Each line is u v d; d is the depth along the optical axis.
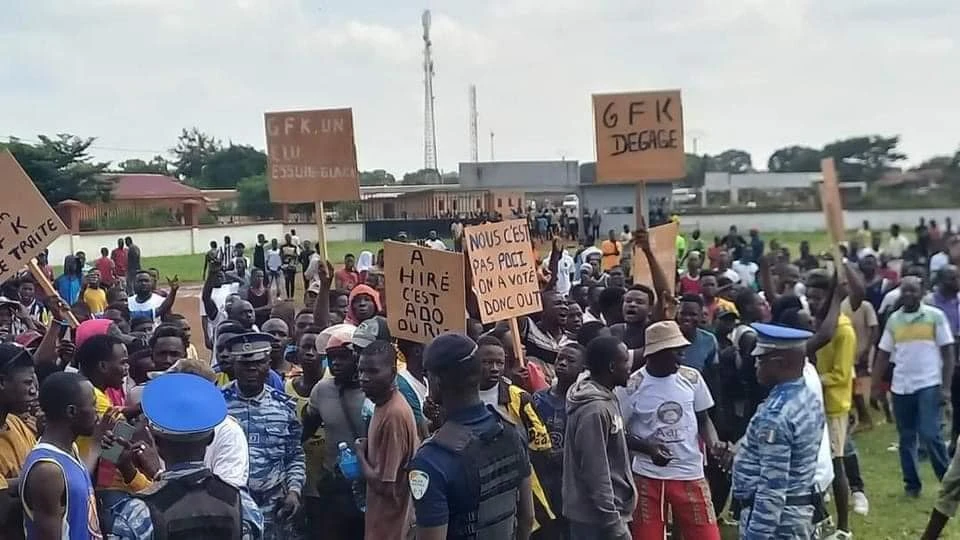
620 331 8.01
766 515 5.31
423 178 65.75
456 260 6.69
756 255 19.05
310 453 6.47
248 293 14.98
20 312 10.11
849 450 8.93
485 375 6.35
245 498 4.28
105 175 55.69
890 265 15.07
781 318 7.83
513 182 42.97
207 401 4.19
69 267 17.84
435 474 3.96
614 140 9.18
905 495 9.49
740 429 8.10
